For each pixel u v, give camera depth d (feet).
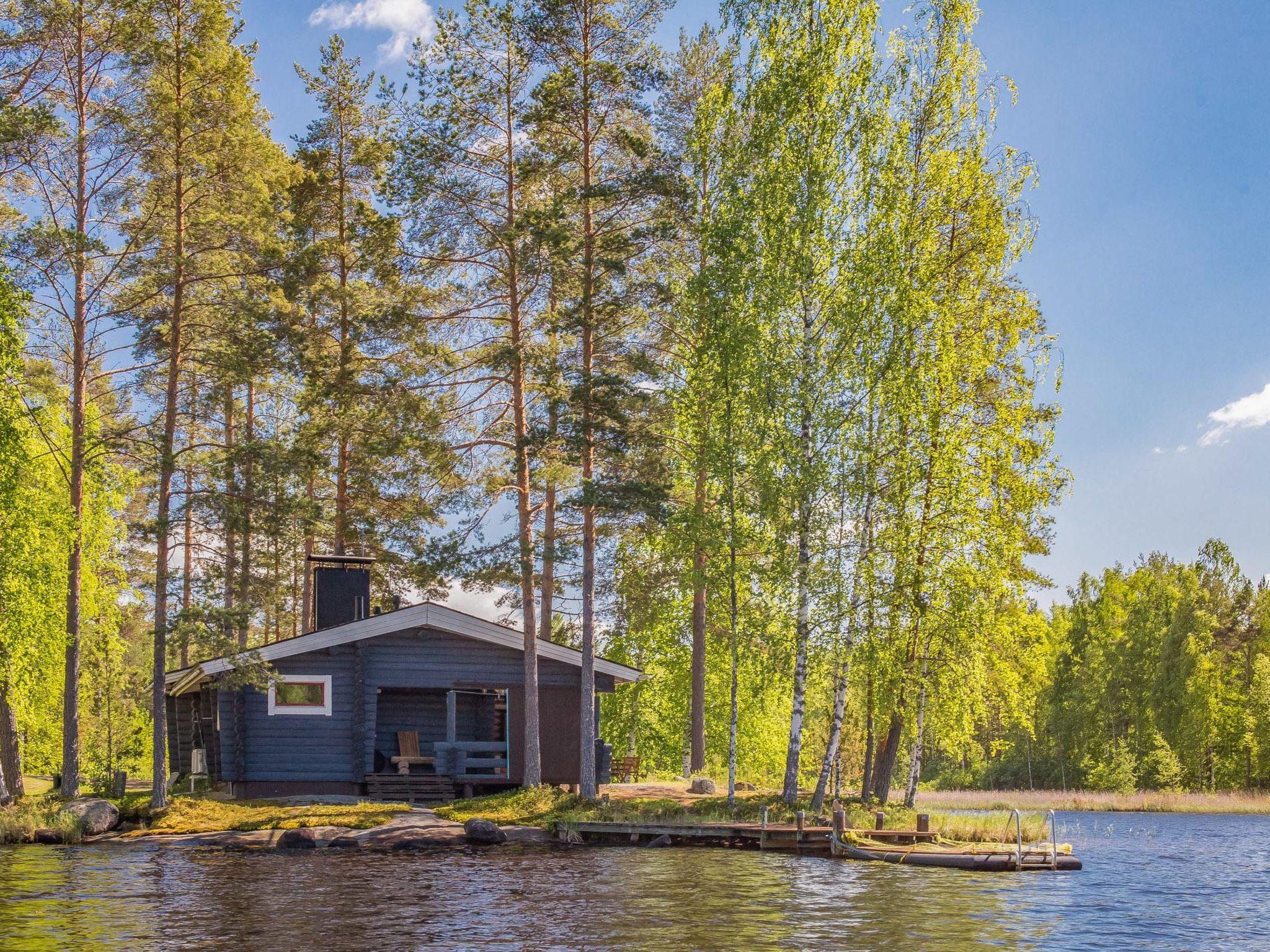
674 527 92.58
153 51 85.30
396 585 117.60
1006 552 83.97
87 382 94.94
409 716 104.22
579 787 97.09
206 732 114.32
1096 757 200.13
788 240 83.71
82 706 136.15
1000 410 85.97
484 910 47.88
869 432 83.76
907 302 82.53
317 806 85.05
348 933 42.42
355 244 105.29
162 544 82.02
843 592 81.66
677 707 153.38
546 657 98.58
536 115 89.40
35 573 88.74
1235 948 41.81
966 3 86.79
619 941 41.06
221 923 44.65
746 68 90.43
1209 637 191.42
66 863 64.85
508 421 96.27
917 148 86.53
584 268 90.68
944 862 67.46
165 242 86.22
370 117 121.08
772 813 81.35
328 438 108.27
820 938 42.06
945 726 88.89
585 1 91.20
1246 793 170.40
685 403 96.48
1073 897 54.85
